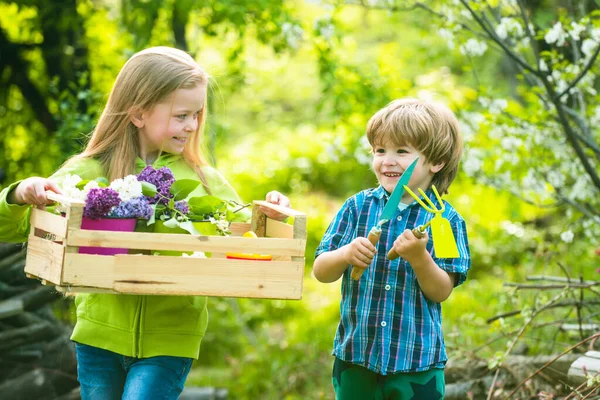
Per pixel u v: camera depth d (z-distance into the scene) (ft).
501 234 25.64
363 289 10.34
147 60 10.36
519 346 16.81
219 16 21.58
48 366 16.21
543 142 17.44
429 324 10.19
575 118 17.07
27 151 23.68
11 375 15.93
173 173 10.69
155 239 8.98
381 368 10.07
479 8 16.28
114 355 10.27
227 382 23.18
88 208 9.02
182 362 10.21
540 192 17.69
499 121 17.34
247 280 9.32
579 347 14.89
